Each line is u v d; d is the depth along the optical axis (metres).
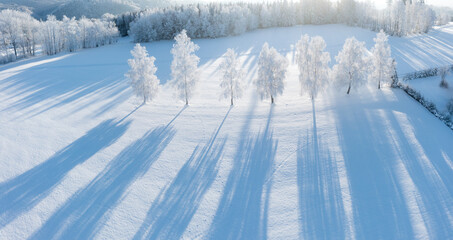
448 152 28.03
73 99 50.19
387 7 120.69
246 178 26.48
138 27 119.69
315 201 22.88
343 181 25.03
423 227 19.56
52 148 32.56
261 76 43.28
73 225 21.17
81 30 115.94
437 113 36.84
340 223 20.48
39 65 81.06
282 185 25.19
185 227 20.97
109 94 53.09
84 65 79.94
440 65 65.44
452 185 23.39
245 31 132.38
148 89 45.94
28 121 40.34
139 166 28.78
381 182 24.41
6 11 107.00
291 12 137.75
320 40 43.25
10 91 55.38
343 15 136.62
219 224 21.19
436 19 147.88
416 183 23.88
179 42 44.00
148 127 38.34
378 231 19.55
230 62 43.81
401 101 40.47
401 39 101.50
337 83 45.53
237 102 47.88
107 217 21.92
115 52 100.69
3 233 20.45
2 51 103.62
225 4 145.38
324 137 32.75
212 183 25.94
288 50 91.12
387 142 30.19
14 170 28.12
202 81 62.25
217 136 35.03
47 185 25.75
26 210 22.64
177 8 138.38
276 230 20.34
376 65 45.88
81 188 25.30
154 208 22.88
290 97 48.75
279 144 32.19
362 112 37.94
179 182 26.16
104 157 30.50
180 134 35.94
